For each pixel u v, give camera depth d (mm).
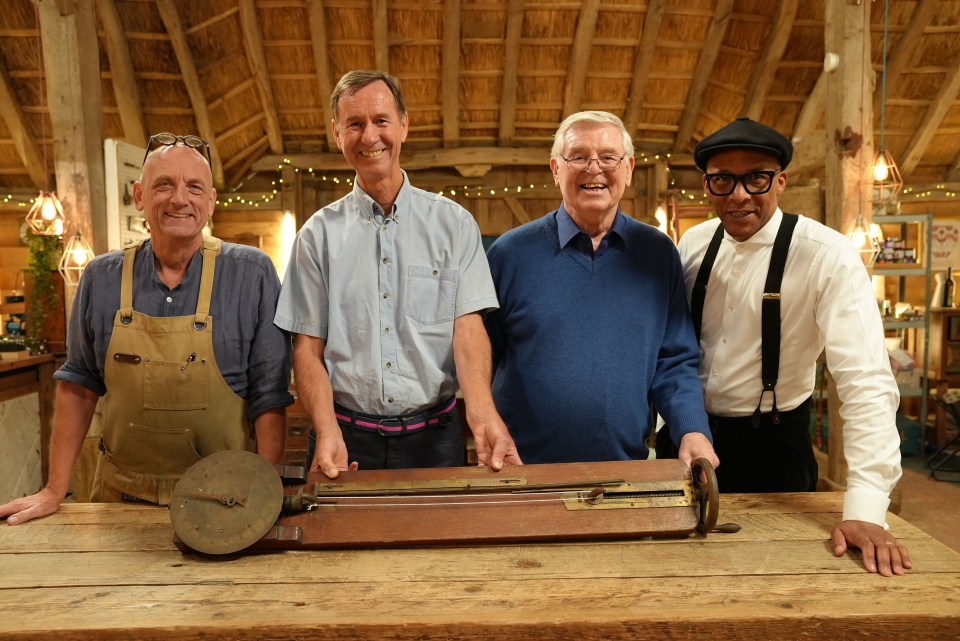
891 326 5086
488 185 7246
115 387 1662
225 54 5934
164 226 1576
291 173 6922
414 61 6195
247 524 1301
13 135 6086
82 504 1616
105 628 1069
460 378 1739
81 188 4055
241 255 1697
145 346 1633
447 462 1835
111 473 1761
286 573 1246
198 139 1643
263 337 1707
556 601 1141
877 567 1255
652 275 1886
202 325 1639
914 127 6398
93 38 4117
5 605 1142
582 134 1784
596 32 6051
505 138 6941
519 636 1079
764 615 1092
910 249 5133
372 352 1746
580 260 1889
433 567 1264
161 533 1440
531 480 1455
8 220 6570
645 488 1433
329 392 1676
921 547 1348
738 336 1853
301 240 1788
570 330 1855
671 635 1091
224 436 1693
